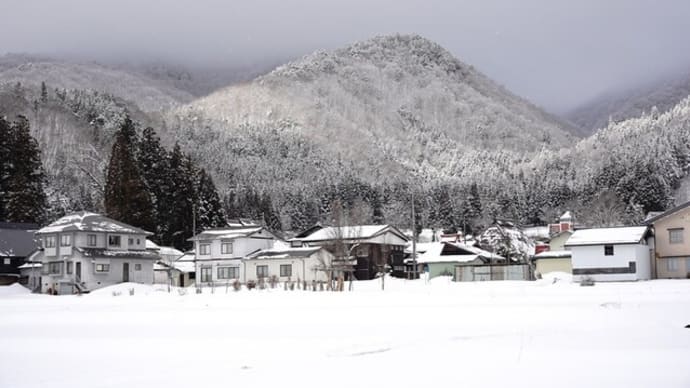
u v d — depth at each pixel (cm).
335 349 1542
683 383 1109
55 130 16050
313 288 4825
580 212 11388
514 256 7719
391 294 3662
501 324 1922
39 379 1300
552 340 1591
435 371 1248
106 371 1362
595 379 1147
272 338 1767
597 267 5344
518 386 1109
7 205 7844
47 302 3997
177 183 9044
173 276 7369
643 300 2691
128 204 7919
